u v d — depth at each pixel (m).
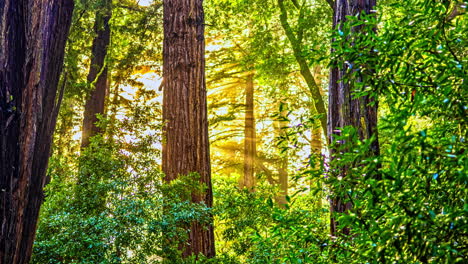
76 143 12.55
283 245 3.53
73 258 5.56
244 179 21.83
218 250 9.41
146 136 6.66
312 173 2.47
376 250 2.05
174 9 9.59
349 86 6.08
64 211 5.98
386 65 2.30
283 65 15.19
